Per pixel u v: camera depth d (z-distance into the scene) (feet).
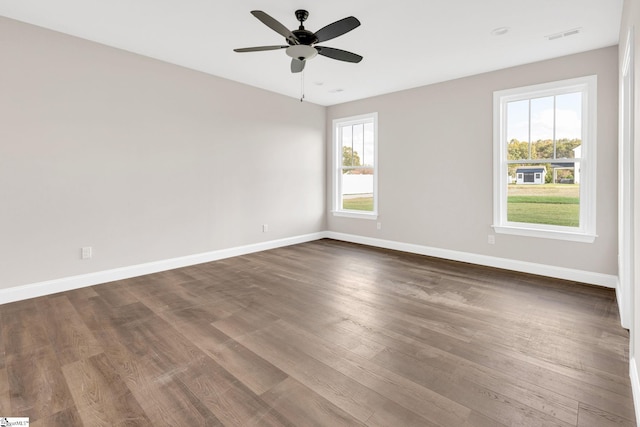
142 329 8.32
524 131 13.25
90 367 6.64
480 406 5.50
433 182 15.79
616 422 5.12
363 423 5.13
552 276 12.62
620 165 9.70
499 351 7.26
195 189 14.46
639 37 5.48
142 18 9.70
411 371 6.52
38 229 10.55
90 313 9.29
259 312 9.40
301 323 8.68
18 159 10.10
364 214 18.70
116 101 11.98
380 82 15.43
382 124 17.61
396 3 8.73
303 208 19.39
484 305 9.88
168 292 11.03
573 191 12.30
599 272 11.63
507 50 11.64
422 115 15.99
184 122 13.92
